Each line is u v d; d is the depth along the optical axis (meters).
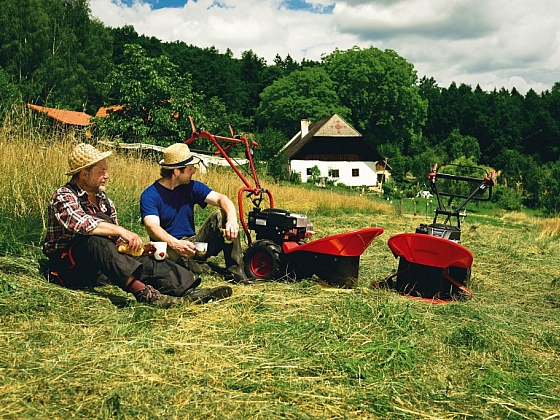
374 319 4.17
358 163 55.22
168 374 3.11
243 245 7.07
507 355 3.86
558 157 86.50
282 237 5.52
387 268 6.92
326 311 4.30
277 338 3.71
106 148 10.38
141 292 4.19
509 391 3.31
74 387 2.87
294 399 2.96
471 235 11.29
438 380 3.38
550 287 6.62
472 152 81.06
